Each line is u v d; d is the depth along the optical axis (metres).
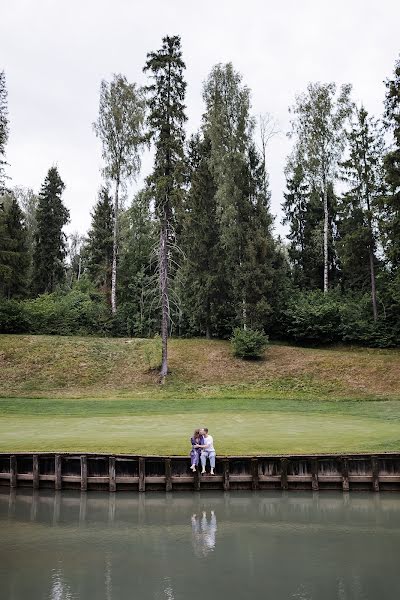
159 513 14.90
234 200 43.62
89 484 17.27
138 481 17.14
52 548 12.15
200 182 46.12
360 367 38.25
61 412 29.36
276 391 35.81
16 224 61.56
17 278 59.50
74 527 13.66
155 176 37.94
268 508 15.29
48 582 10.27
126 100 47.78
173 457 17.23
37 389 36.31
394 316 44.00
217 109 44.00
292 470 17.19
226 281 45.56
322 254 60.19
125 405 31.66
